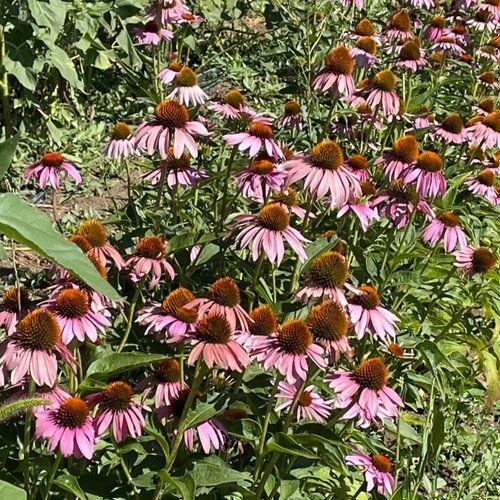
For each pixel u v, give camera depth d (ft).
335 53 6.50
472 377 6.27
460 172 7.65
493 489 6.06
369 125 7.00
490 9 10.42
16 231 3.48
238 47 11.93
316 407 5.06
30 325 4.42
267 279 5.80
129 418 4.57
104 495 4.69
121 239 5.81
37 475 4.78
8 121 7.89
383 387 4.88
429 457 5.40
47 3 7.39
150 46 9.57
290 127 7.13
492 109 8.30
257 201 5.92
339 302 4.92
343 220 5.73
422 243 6.74
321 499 5.23
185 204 6.45
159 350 5.07
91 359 4.84
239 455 5.15
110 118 10.07
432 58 9.68
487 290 6.32
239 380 5.02
